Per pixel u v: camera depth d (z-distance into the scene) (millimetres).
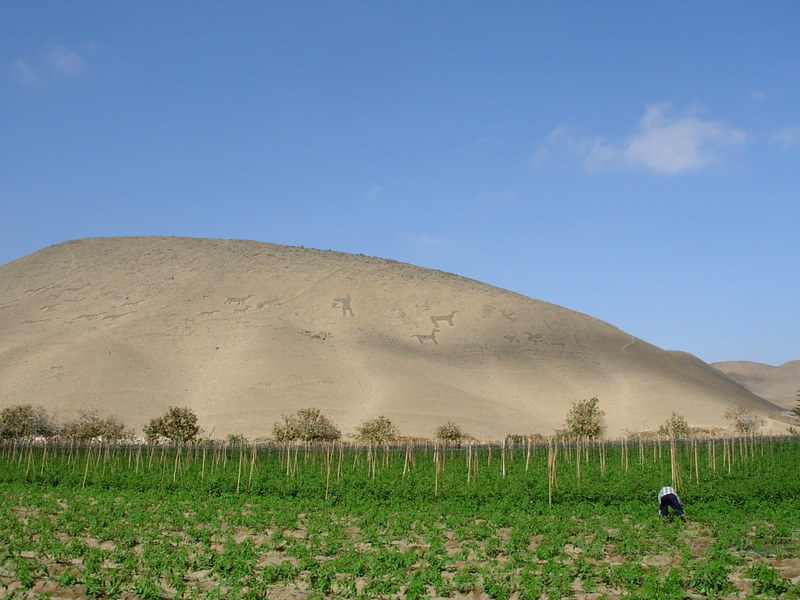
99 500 31266
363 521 25188
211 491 34500
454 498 31016
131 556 19516
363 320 121000
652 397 104250
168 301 121562
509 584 17156
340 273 137000
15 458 51188
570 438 67625
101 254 143125
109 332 109875
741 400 115688
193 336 111438
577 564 18453
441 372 107250
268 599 16391
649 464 45125
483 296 134250
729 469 40969
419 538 23391
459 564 19344
